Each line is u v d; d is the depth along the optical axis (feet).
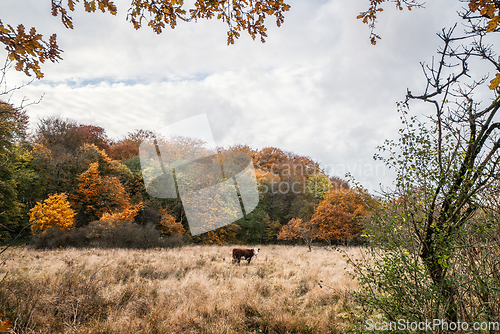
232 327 12.22
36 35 5.03
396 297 7.80
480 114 6.93
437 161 7.64
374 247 8.46
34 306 11.60
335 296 16.49
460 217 7.47
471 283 6.91
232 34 6.43
